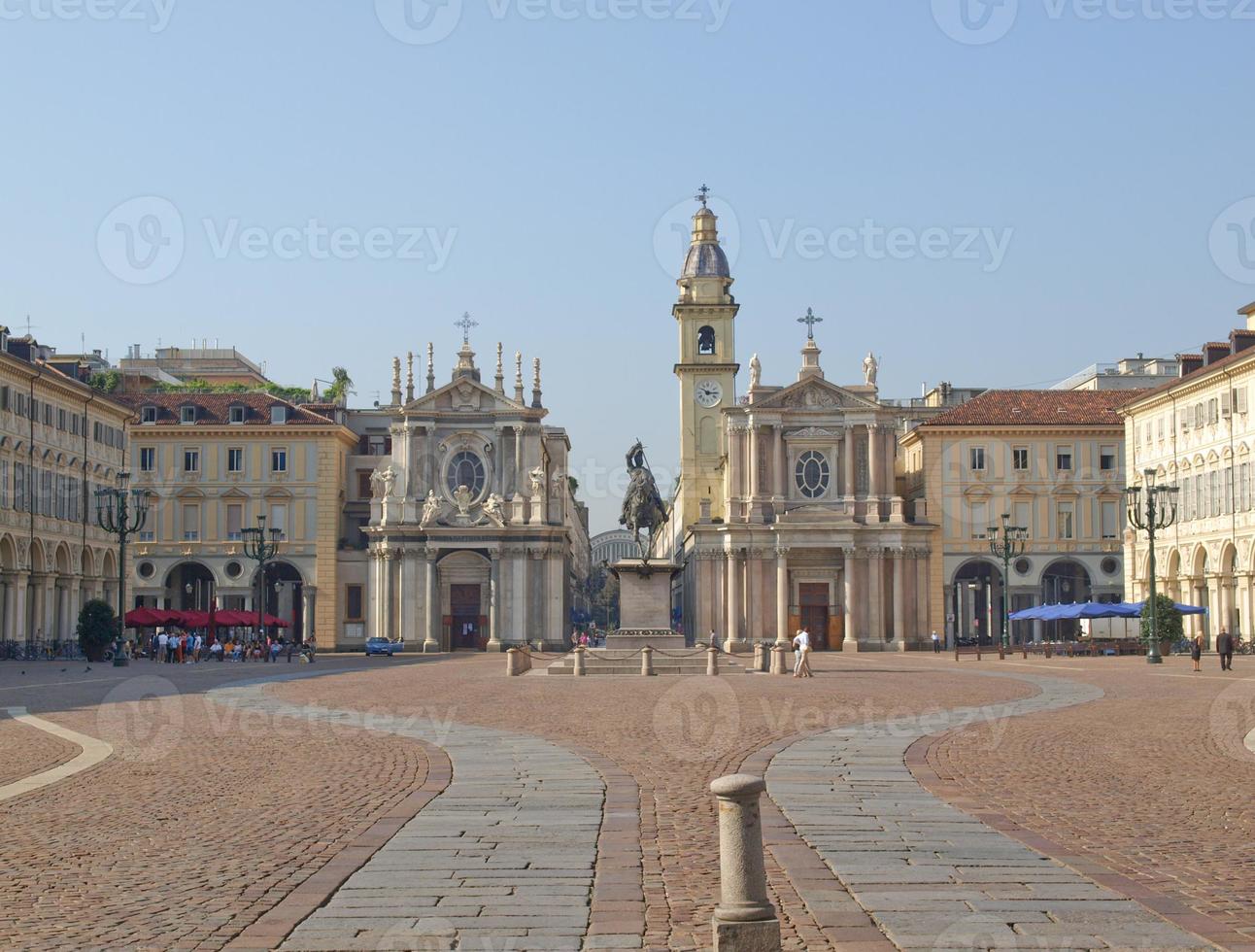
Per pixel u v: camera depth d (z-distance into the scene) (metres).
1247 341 92.44
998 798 20.78
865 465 120.12
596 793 21.28
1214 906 13.64
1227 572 92.12
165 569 120.19
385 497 121.69
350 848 16.72
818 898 14.02
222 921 13.23
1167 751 27.30
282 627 114.88
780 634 117.94
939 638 111.62
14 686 53.88
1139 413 106.12
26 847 17.03
